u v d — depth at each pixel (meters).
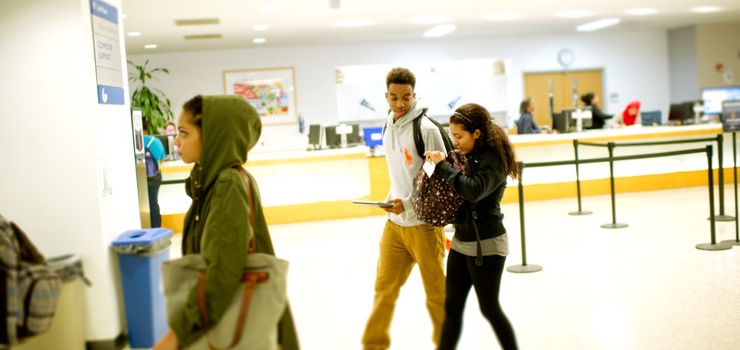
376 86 11.71
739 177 8.95
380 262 3.02
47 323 2.66
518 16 10.50
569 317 3.79
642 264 4.92
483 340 3.49
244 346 1.93
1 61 3.42
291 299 4.46
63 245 3.47
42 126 3.44
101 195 3.50
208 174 2.07
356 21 10.02
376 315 2.96
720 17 12.31
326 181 7.78
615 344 3.33
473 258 2.60
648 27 13.49
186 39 10.88
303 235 6.88
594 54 13.95
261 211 2.20
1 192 3.46
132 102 11.48
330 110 13.21
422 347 3.46
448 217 2.62
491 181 2.53
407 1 8.45
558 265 5.02
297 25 10.03
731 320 3.58
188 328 1.87
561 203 8.16
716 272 4.57
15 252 2.59
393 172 3.04
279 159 7.61
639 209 7.37
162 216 7.52
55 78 3.42
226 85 12.97
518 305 4.07
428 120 2.94
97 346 3.51
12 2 3.41
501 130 2.66
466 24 11.20
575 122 9.87
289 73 13.08
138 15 8.28
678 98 14.03
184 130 2.13
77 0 3.39
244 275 1.96
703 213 6.89
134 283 3.52
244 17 8.97
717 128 8.79
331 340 3.60
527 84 13.84
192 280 1.96
